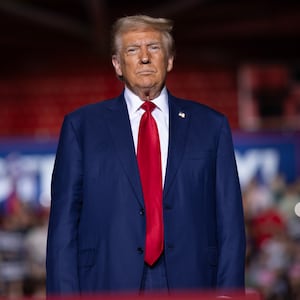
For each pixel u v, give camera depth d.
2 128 19.84
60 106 19.94
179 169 4.17
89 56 19.92
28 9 16.78
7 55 19.88
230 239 4.18
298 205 14.38
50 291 4.11
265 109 19.27
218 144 4.32
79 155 4.25
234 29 19.70
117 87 19.97
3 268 12.40
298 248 12.82
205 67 19.73
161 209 4.12
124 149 4.20
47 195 15.22
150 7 19.30
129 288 4.05
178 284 4.08
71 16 19.66
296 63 19.16
